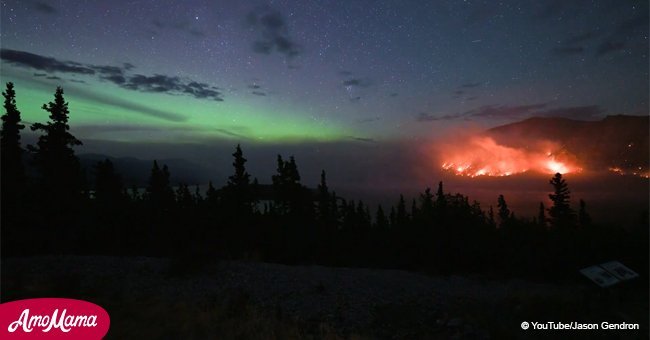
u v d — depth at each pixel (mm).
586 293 16906
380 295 16906
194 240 32250
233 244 33062
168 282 16234
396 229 40562
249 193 37844
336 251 37188
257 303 14648
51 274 15844
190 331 11102
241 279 17234
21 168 26125
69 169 27484
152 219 33125
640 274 21391
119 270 17141
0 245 22375
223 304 13938
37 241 24266
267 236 34906
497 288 21328
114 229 30234
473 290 20250
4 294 12711
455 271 28047
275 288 16531
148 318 11891
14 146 25812
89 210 29953
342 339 11891
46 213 25609
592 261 24109
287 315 13766
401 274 23016
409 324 13844
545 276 24812
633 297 17422
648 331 13078
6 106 26062
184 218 33969
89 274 16281
